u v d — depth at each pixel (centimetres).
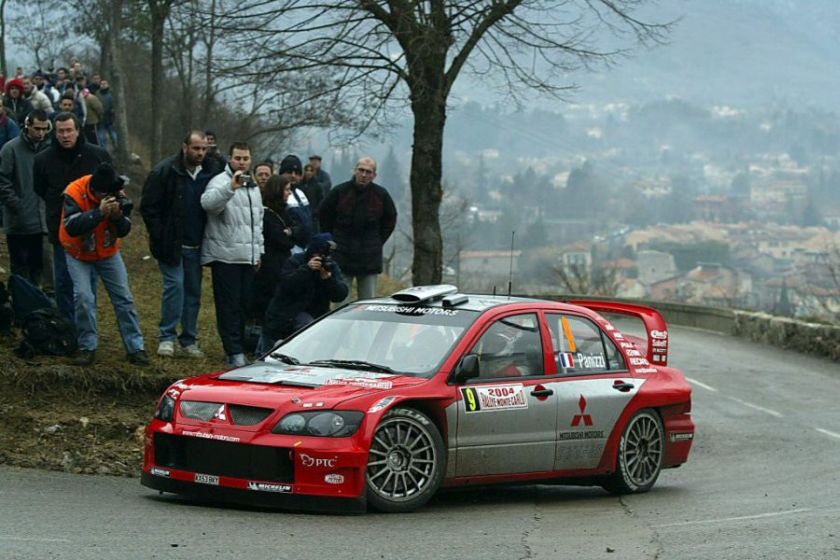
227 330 2058
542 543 1215
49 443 1694
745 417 2731
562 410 1541
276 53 2808
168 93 6028
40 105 3469
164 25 3894
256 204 2064
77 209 1898
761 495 1678
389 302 1574
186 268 2091
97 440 1742
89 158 1981
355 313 1564
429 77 2847
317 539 1169
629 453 1650
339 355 1493
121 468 1625
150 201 2039
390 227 2366
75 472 1577
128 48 5375
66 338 1953
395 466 1352
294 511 1331
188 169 2048
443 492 1620
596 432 1589
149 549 1086
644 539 1259
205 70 2958
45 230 2150
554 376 1553
